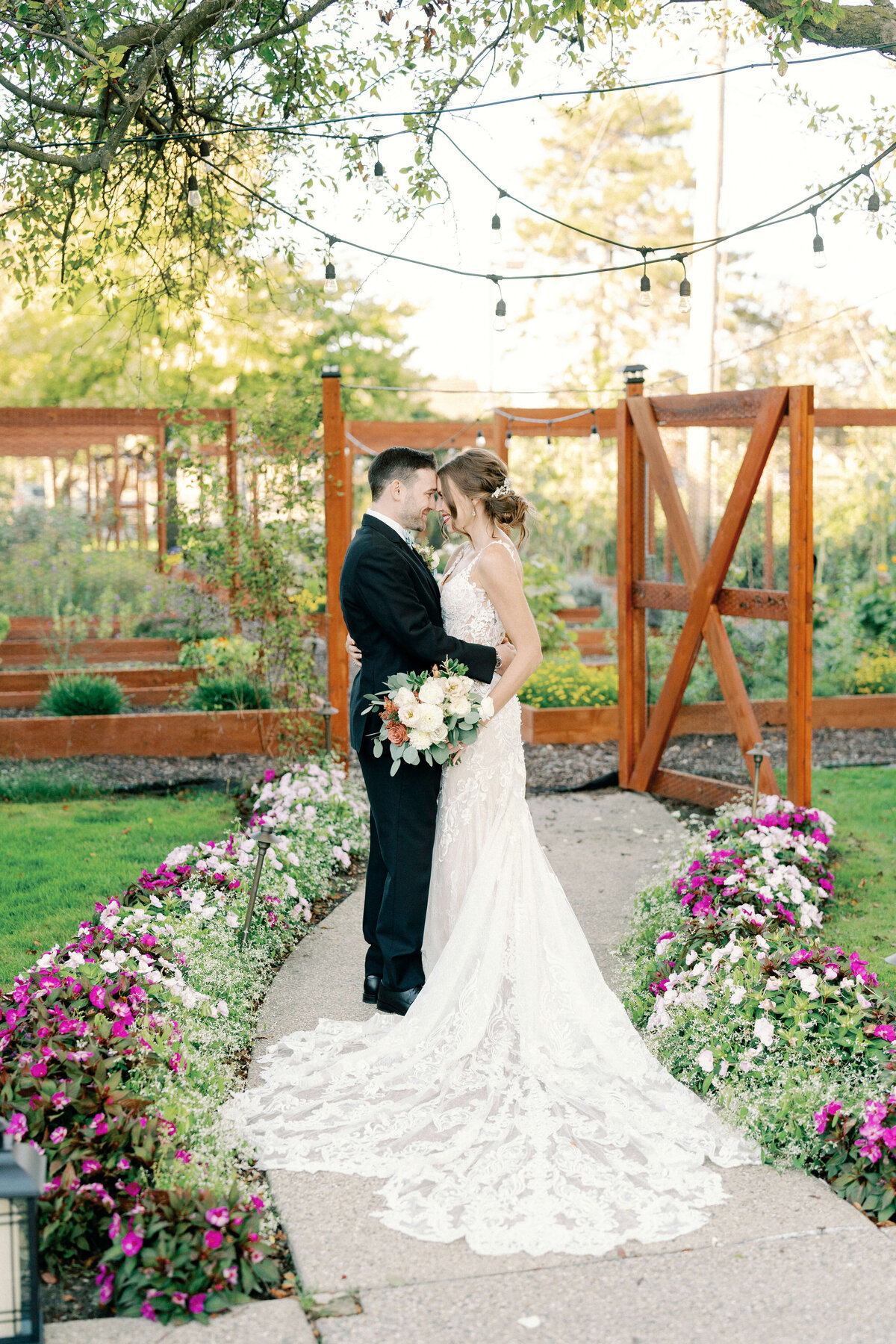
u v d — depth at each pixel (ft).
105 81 14.93
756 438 18.58
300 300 20.36
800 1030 9.82
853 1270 7.59
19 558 35.83
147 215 19.38
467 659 11.32
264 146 18.61
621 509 22.70
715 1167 9.04
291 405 23.06
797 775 18.04
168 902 12.94
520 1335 6.97
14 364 57.21
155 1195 7.63
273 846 15.33
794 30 15.15
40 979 9.77
